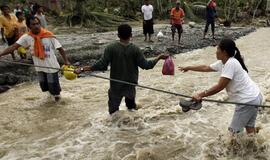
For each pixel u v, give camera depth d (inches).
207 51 502.6
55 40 262.1
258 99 170.9
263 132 208.8
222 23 925.8
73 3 883.4
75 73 214.5
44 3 863.7
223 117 244.8
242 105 170.9
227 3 1033.5
